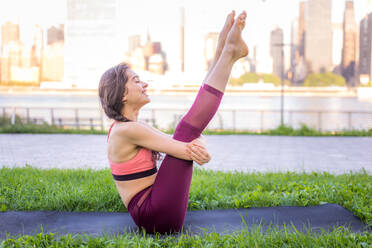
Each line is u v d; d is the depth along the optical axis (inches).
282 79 610.9
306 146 393.4
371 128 544.1
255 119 992.9
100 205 135.3
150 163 91.7
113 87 87.4
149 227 94.4
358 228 103.8
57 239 92.3
